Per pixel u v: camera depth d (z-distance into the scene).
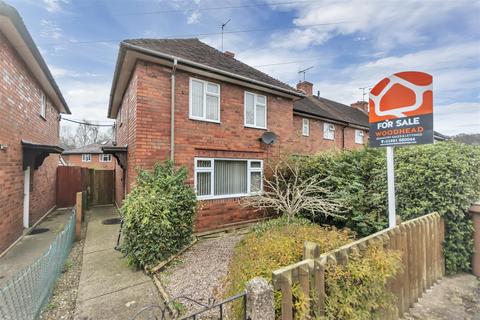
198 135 6.81
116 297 3.38
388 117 3.67
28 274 2.60
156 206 4.55
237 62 9.34
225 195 7.34
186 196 5.21
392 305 2.41
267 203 7.60
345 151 6.87
